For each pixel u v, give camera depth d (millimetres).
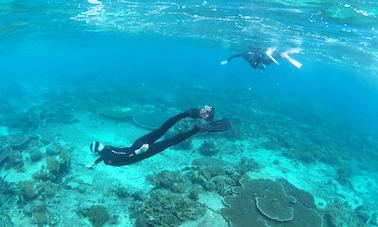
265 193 12883
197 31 29984
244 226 10969
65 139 19453
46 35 34812
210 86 45719
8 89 36344
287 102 40531
